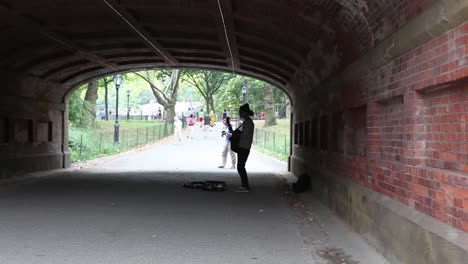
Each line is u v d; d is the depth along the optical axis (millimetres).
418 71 5590
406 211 5824
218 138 46000
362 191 7875
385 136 7016
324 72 12016
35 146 17938
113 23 13117
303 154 16641
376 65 7156
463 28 4469
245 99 48875
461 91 4875
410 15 5730
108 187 14094
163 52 17297
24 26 12664
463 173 4738
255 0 10367
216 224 8992
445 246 4539
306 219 9648
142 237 7789
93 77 20812
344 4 7617
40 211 9969
